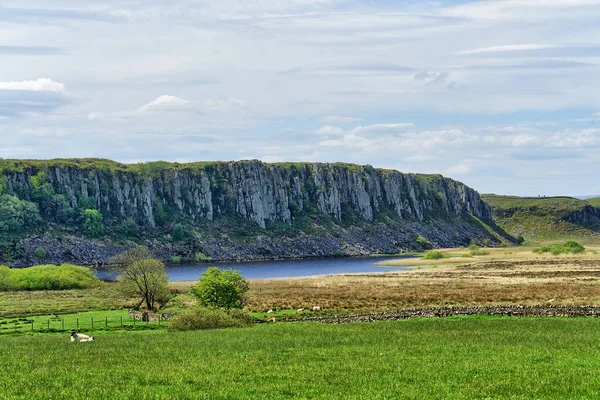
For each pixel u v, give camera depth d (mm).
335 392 34594
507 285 112375
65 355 48438
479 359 44688
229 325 68812
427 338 55562
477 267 176000
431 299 92750
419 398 33250
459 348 49750
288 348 50688
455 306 81250
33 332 69312
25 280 138375
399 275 154625
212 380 37688
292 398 33438
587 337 54938
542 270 151000
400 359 44938
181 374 39656
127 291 97938
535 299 88625
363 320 72562
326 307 87312
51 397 33594
